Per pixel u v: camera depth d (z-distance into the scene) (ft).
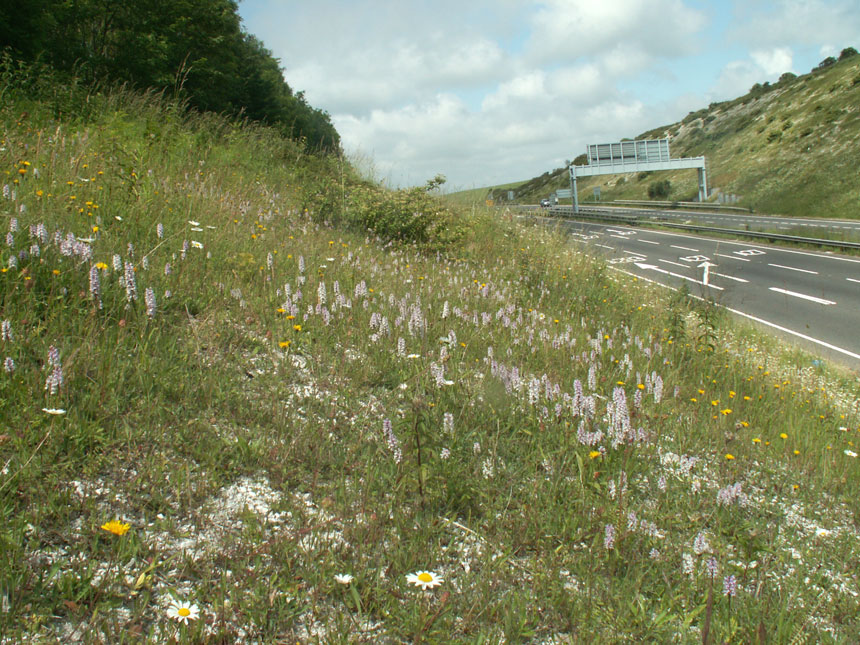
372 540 9.90
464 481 11.81
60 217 18.94
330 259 24.64
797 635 9.48
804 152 218.38
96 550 8.57
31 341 12.62
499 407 15.10
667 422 17.78
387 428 11.68
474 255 42.27
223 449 11.52
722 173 256.52
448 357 16.63
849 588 11.64
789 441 19.54
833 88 255.50
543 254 46.62
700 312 32.96
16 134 28.55
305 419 13.24
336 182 41.16
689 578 10.43
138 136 36.78
